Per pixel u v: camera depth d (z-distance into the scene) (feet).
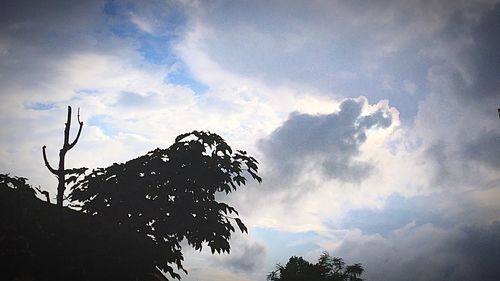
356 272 106.22
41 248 22.35
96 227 25.53
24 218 22.58
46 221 24.04
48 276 21.65
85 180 29.89
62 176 28.45
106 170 30.22
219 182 30.22
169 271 26.89
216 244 28.22
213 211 29.04
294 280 103.71
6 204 22.26
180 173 29.17
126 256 24.50
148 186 28.04
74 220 25.48
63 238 23.70
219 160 30.53
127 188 28.60
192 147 30.09
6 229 21.39
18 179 24.00
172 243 28.02
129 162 30.19
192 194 29.30
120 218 27.45
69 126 29.96
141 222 27.61
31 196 23.84
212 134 32.17
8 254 20.72
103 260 23.66
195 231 28.25
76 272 22.26
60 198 27.63
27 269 21.16
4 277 20.40
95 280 23.15
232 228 29.37
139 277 24.72
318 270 106.52
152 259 25.71
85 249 23.75
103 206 27.84
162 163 29.68
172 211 28.25
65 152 29.35
